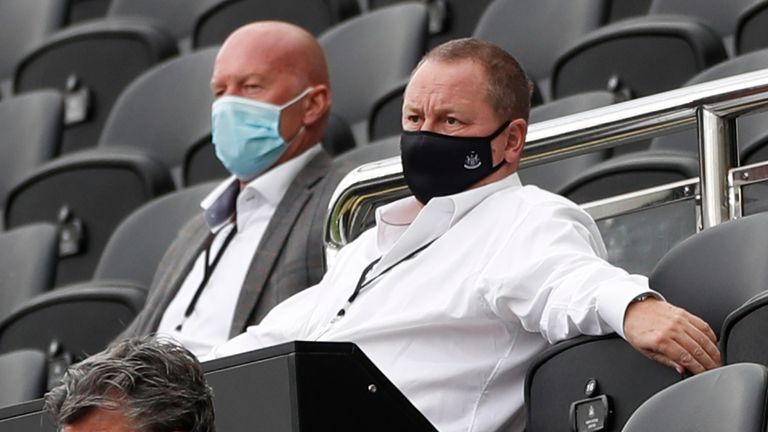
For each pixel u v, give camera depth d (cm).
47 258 2283
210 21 2773
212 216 1852
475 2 2681
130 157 2442
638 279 1262
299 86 1900
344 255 1502
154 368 898
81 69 2808
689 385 1071
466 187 1436
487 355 1353
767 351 1107
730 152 1377
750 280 1238
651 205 1452
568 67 2234
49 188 2484
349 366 1120
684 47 2131
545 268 1323
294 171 1862
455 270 1385
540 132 1460
